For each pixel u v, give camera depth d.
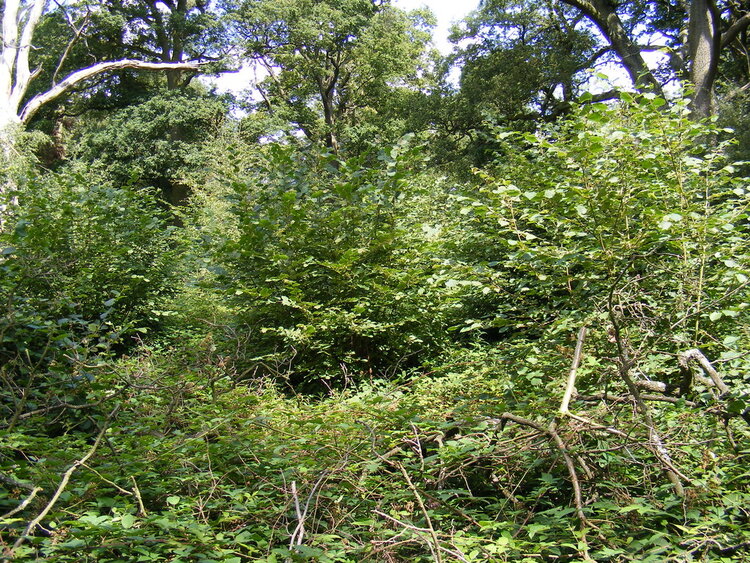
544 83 24.80
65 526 2.86
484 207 4.80
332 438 3.74
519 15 25.75
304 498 3.21
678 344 4.09
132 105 32.84
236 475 3.71
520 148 9.34
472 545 2.63
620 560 2.61
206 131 31.83
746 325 4.20
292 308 7.19
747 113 16.69
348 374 7.25
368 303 7.20
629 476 3.37
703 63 17.03
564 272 4.74
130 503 3.23
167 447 3.80
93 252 8.98
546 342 4.27
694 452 3.34
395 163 7.59
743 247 4.55
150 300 9.77
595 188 4.86
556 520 2.90
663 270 4.58
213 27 32.66
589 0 19.94
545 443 3.32
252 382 6.22
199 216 11.66
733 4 20.23
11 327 5.10
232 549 2.82
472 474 3.66
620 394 3.85
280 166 7.96
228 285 7.65
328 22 31.94
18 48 25.52
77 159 30.97
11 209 9.41
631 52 19.34
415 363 7.89
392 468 3.74
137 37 34.44
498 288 4.94
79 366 4.70
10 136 21.81
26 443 3.72
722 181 5.24
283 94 34.50
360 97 36.00
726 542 2.61
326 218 7.53
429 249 7.59
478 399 4.07
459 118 25.48
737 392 3.22
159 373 5.31
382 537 2.83
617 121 5.20
